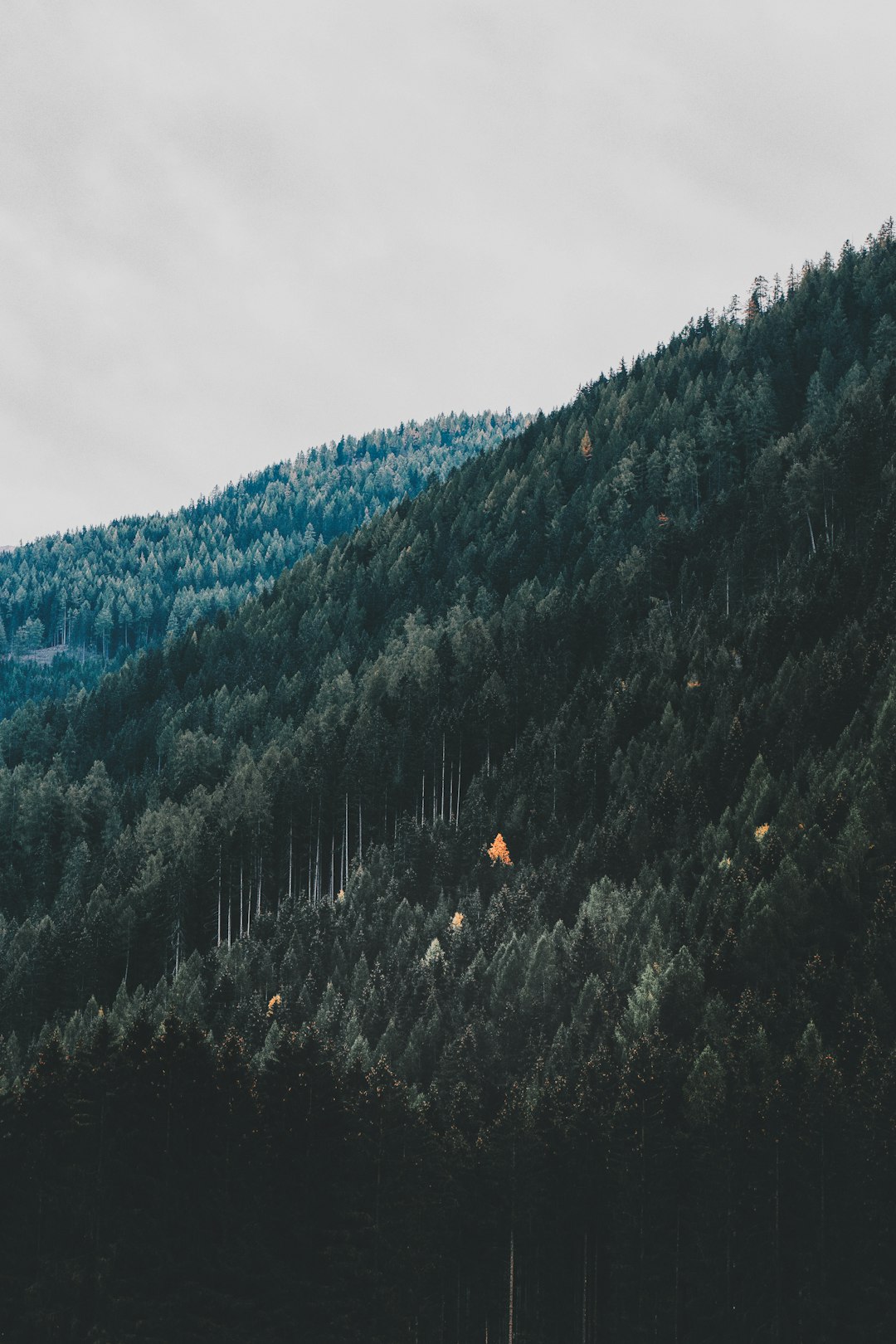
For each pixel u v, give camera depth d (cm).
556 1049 7138
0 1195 5544
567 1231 6172
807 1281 5434
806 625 12088
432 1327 5994
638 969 7662
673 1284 5709
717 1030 6656
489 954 8875
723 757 10431
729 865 8350
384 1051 7825
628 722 12306
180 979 9862
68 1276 5375
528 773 12344
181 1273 5550
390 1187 5931
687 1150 5900
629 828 9950
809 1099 5628
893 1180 5384
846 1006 6525
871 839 7681
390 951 9469
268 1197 5825
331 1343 5591
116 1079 5828
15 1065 8575
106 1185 5631
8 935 12850
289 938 10438
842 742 9288
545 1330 6047
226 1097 6003
